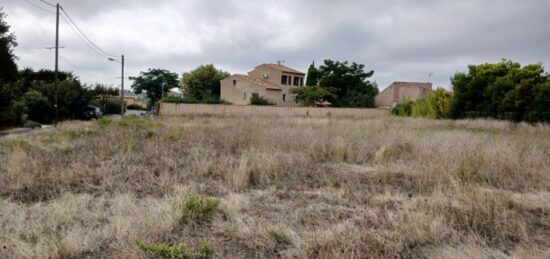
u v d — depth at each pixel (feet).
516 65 68.49
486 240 9.96
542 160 21.02
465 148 22.98
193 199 11.69
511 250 9.42
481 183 16.55
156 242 9.30
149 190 14.65
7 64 54.13
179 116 76.43
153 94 208.44
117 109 148.97
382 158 22.62
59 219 10.59
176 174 16.90
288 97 140.15
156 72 208.54
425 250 9.28
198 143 27.91
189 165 19.45
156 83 205.36
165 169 18.06
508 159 20.27
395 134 32.78
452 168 17.67
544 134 37.58
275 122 50.44
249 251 9.12
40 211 11.37
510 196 13.94
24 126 61.41
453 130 41.27
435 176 16.80
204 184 15.76
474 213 11.55
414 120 62.95
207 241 9.59
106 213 11.42
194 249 9.05
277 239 9.84
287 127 38.40
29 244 8.79
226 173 17.24
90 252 8.74
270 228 10.26
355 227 10.53
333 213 12.14
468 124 51.13
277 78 139.95
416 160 21.59
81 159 20.16
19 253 8.30
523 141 30.04
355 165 21.17
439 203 12.50
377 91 169.48
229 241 9.70
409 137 29.84
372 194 14.80
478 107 66.23
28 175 15.33
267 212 12.28
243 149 24.79
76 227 10.04
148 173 17.21
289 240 9.73
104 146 24.88
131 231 9.77
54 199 12.63
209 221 11.04
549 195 14.40
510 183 16.69
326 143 26.66
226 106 98.17
